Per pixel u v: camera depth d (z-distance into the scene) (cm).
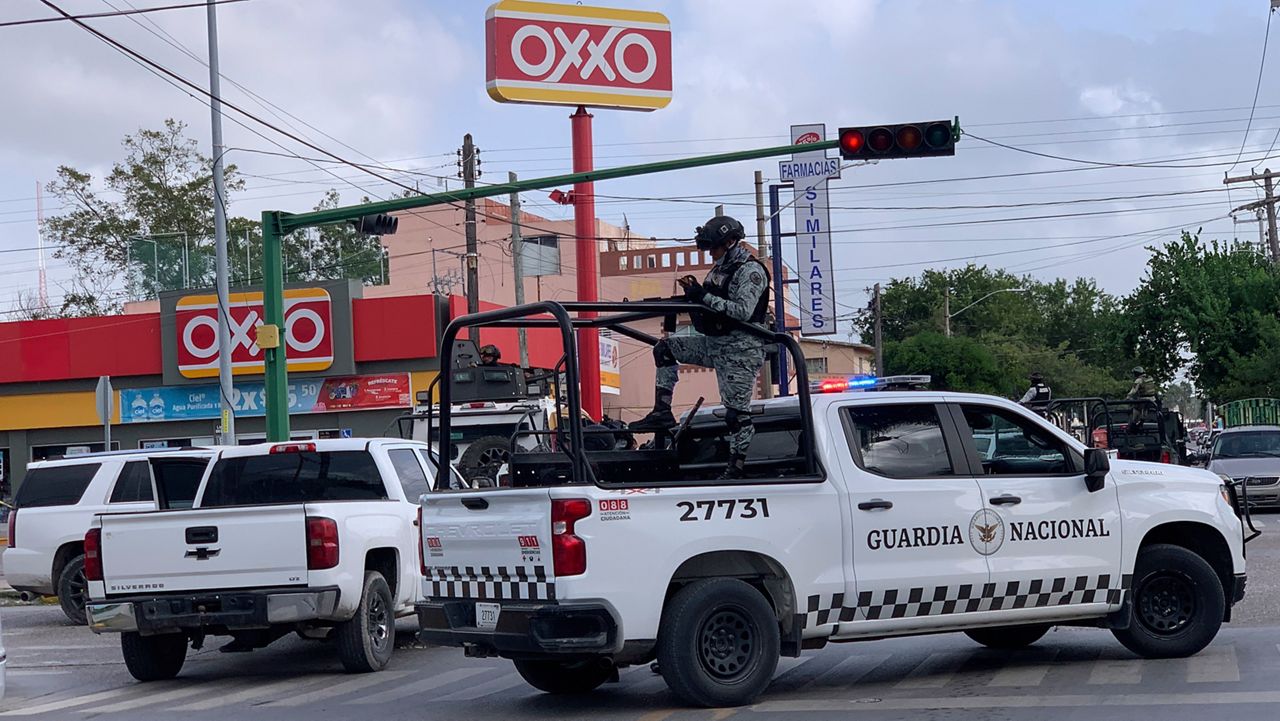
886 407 902
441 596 873
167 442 3994
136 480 1653
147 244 4766
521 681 1029
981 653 1048
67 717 950
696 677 815
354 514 1117
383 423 3841
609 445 1026
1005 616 909
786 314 5666
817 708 827
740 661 834
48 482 1666
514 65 3516
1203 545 1002
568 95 3553
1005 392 6769
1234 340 4978
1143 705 792
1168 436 2288
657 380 934
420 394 2084
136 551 1062
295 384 3888
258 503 1191
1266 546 1897
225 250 2438
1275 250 5053
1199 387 5144
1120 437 2284
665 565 808
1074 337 10431
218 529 1062
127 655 1123
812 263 4384
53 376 4038
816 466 867
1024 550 913
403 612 1220
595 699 915
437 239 5878
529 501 809
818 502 857
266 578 1063
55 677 1202
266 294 2027
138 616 1055
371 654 1119
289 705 957
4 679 1027
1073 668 948
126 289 5122
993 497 907
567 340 812
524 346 3922
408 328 3819
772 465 892
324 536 1065
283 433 2016
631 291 5838
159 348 3984
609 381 4875
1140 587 962
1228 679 870
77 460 1669
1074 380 8456
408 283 5909
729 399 880
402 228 5934
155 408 3988
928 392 923
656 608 805
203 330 3931
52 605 1936
